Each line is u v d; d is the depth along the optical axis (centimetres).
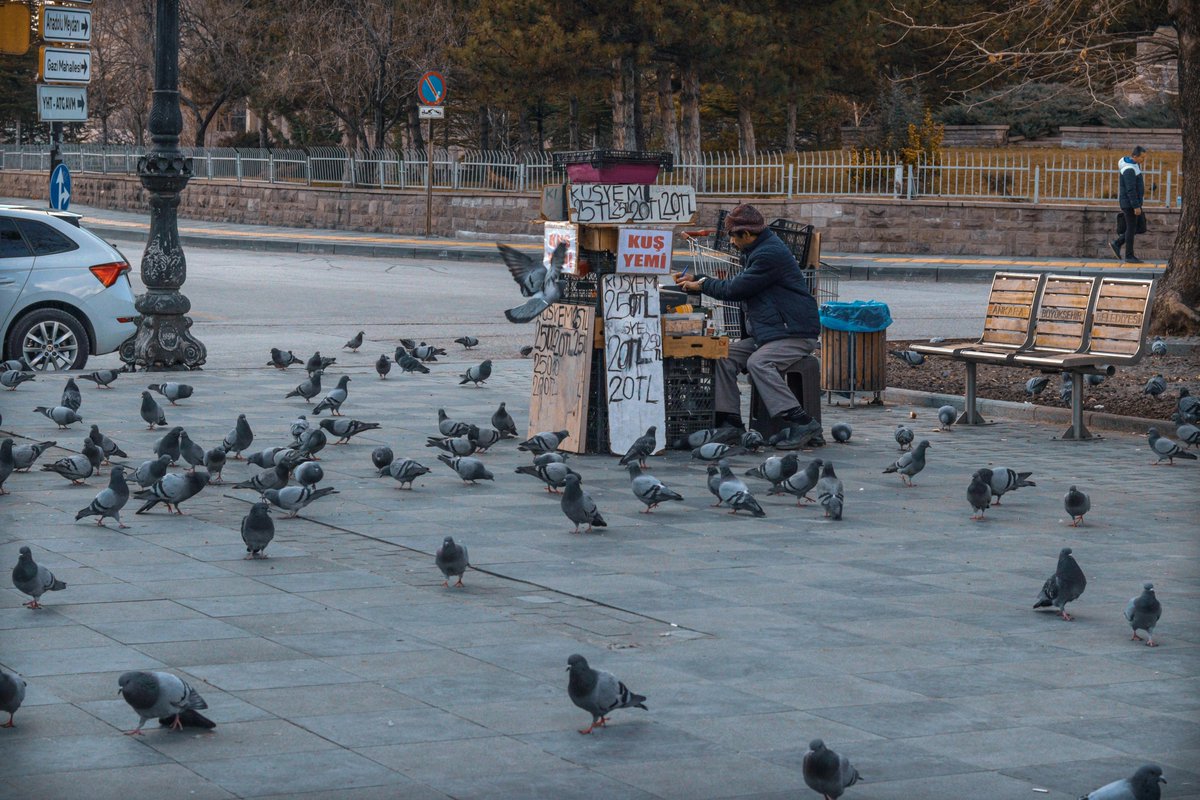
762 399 1353
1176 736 576
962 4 4438
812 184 3769
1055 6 2241
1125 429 1452
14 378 1562
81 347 1773
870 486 1151
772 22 4091
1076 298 1446
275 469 988
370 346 2112
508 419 1354
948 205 3597
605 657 674
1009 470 1032
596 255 1269
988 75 4859
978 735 575
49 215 1788
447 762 536
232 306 2600
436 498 1070
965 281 3216
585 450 1277
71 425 1352
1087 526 1000
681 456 1283
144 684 548
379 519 991
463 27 4650
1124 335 1391
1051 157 3972
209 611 742
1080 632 731
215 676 634
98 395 1558
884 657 681
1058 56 2292
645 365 1272
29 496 1046
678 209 1265
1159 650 699
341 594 783
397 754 543
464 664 659
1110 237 3497
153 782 510
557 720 585
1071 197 3622
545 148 6284
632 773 528
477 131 6234
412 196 4303
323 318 2456
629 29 3972
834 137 6244
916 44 4772
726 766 536
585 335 1266
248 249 3997
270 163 4778
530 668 654
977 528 991
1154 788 468
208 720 565
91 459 1106
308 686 622
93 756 536
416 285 3033
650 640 704
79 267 1775
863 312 1594
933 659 680
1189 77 2020
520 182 4144
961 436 1420
